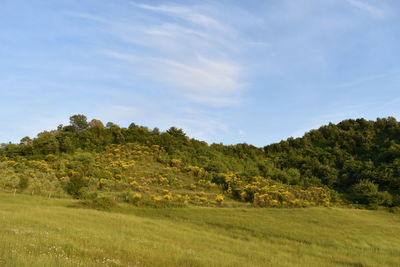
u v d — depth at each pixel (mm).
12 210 33031
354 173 73938
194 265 17688
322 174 75625
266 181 67875
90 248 17344
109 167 68000
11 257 10898
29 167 64750
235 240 32188
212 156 90125
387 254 31344
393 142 86000
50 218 29297
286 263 23656
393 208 54469
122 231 27516
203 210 47125
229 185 65812
